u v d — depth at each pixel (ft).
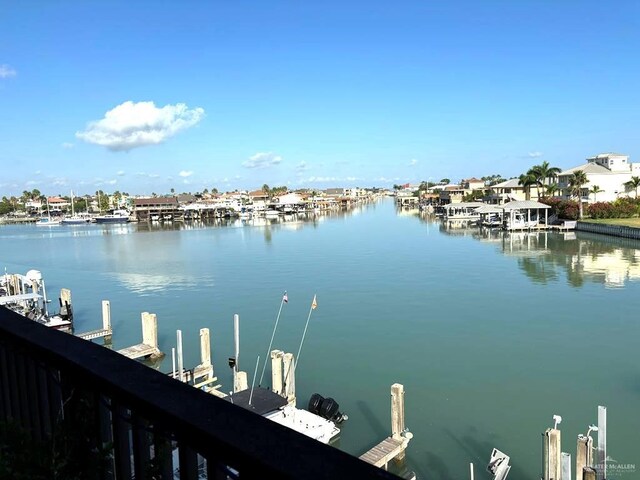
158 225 437.17
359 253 206.18
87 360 8.94
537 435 54.49
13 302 112.47
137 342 93.76
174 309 118.01
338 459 5.48
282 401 53.93
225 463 6.26
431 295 123.75
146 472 8.14
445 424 57.41
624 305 109.81
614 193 312.50
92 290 144.05
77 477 9.07
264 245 248.32
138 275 166.50
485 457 50.72
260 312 112.16
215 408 6.93
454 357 79.00
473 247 214.28
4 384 12.26
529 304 112.57
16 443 9.06
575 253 188.34
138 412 7.82
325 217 480.64
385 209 620.90
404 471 48.67
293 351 84.07
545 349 82.07
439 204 515.91
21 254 236.43
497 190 393.70
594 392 64.85
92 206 632.38
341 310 110.93
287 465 5.30
